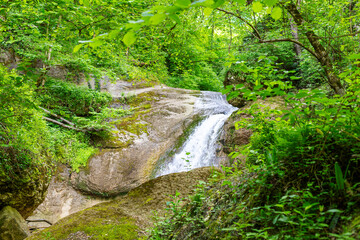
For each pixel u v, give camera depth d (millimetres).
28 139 6207
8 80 3369
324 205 1552
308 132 2045
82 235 5051
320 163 1811
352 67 1895
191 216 2967
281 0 3307
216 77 20438
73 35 5477
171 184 7102
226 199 2561
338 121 1854
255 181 2170
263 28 7555
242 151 2771
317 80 8484
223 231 2080
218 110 13680
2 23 4844
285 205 1727
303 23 3381
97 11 4523
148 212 6137
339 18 4445
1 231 5602
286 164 2025
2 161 5688
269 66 2113
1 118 3918
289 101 2004
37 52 9469
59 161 9828
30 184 6297
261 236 1639
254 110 2779
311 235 1362
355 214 1339
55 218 8766
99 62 8297
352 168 1653
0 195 5773
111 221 5570
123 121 12273
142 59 6781
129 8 4848
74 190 9758
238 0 1234
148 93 14484
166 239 3078
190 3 1075
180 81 18500
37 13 5340
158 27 5066
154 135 11922
